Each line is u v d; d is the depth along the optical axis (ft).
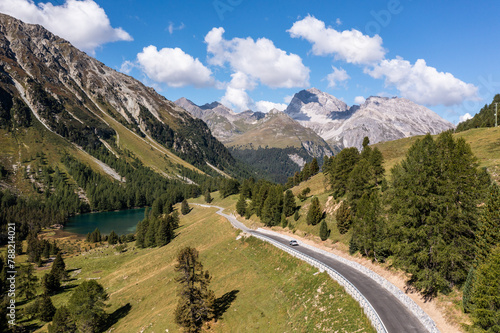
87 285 209.67
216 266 234.99
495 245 88.33
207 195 629.51
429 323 91.86
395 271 133.59
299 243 218.38
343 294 124.77
